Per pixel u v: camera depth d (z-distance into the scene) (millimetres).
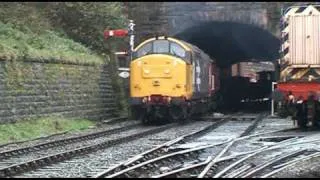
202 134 57469
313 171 33219
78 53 81312
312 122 63000
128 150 43906
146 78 76125
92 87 81312
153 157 39438
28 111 63844
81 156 40344
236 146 46188
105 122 78625
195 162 36688
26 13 83938
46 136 58125
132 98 76812
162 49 76812
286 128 64438
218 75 118812
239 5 99938
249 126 67688
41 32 81438
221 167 34781
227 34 119625
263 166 34031
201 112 92500
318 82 59656
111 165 35625
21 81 62781
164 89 75500
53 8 91500
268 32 100062
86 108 78875
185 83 75438
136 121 82625
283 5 98438
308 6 61594
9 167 33469
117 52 92188
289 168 34344
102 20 93188
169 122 78562
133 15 100750
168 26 100875
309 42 60562
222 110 126938
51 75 69562
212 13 100375
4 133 55750
